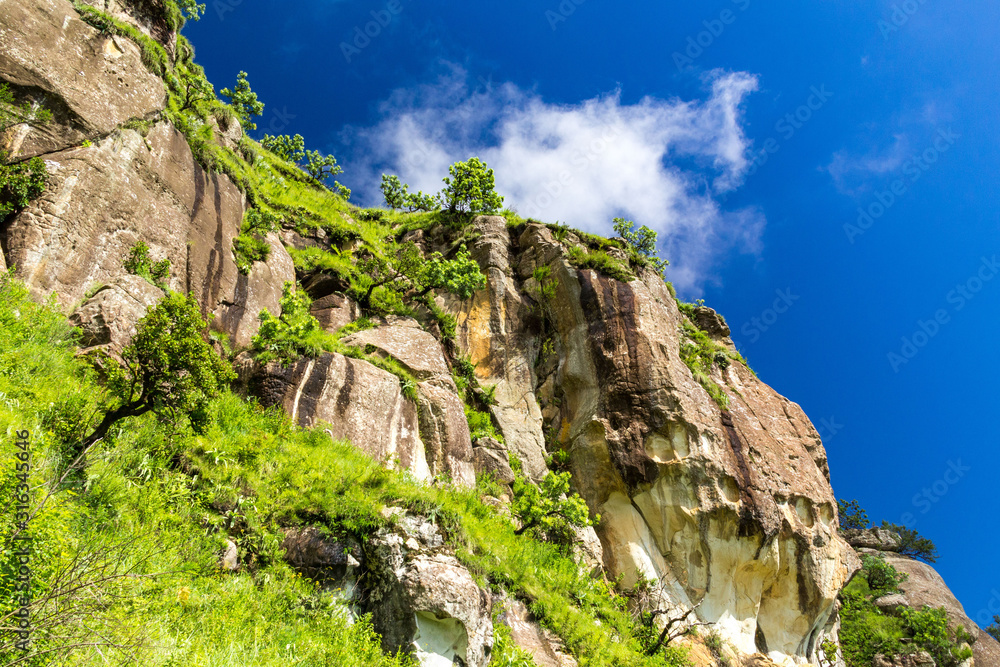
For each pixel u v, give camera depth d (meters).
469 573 10.08
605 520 17.12
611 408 18.17
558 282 20.50
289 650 7.65
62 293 10.70
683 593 16.23
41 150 11.48
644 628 14.43
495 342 19.52
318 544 9.30
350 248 20.45
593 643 12.29
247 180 17.62
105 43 13.55
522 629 11.16
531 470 17.00
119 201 12.37
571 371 19.31
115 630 5.56
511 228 22.64
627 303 19.72
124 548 6.86
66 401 8.41
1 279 9.88
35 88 11.73
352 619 8.93
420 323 18.41
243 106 16.81
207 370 8.32
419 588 9.20
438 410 14.95
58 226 10.98
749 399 21.16
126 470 8.51
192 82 15.91
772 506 17.58
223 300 14.32
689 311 25.11
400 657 8.76
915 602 25.34
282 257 17.31
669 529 16.75
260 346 13.32
